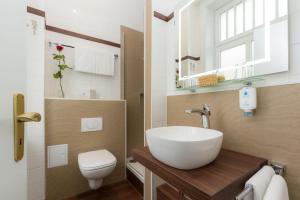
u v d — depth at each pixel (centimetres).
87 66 201
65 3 196
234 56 92
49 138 154
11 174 42
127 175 199
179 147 58
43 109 145
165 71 145
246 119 83
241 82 84
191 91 118
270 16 75
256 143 79
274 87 73
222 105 96
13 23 42
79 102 172
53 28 187
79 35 204
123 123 203
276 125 72
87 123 176
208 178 56
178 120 131
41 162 144
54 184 157
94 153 168
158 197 129
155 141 67
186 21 125
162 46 142
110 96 226
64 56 190
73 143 168
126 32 238
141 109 243
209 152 62
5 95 39
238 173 60
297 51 66
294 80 67
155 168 69
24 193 46
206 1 110
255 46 81
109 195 165
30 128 139
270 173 61
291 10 68
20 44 45
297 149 65
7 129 40
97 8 221
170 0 142
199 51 115
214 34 105
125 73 232
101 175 143
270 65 74
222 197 48
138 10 259
